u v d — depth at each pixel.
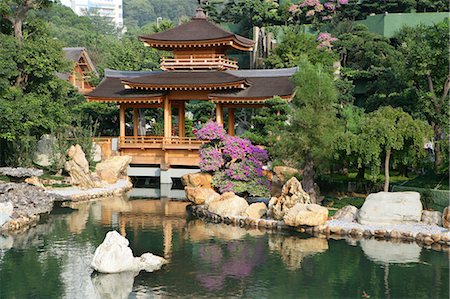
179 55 49.84
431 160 41.78
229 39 47.12
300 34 66.88
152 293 21.55
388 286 22.31
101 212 36.38
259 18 81.06
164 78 47.38
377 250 27.06
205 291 21.72
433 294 21.45
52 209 37.09
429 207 33.19
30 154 45.94
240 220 32.88
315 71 35.22
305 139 33.59
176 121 65.31
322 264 25.00
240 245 28.17
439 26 40.47
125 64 65.88
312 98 34.22
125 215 35.53
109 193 42.88
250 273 23.80
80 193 41.00
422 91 42.41
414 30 66.06
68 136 50.06
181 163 46.59
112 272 23.84
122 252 24.27
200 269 24.39
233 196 34.78
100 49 101.81
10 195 35.19
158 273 23.86
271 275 23.56
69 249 27.39
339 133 33.41
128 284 22.52
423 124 33.03
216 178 38.88
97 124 52.28
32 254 26.50
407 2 73.56
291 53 64.88
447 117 39.59
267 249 27.42
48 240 29.03
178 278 23.20
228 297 21.11
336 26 74.56
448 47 39.34
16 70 43.50
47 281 22.84
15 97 42.84
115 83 50.94
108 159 46.56
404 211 30.36
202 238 29.64
